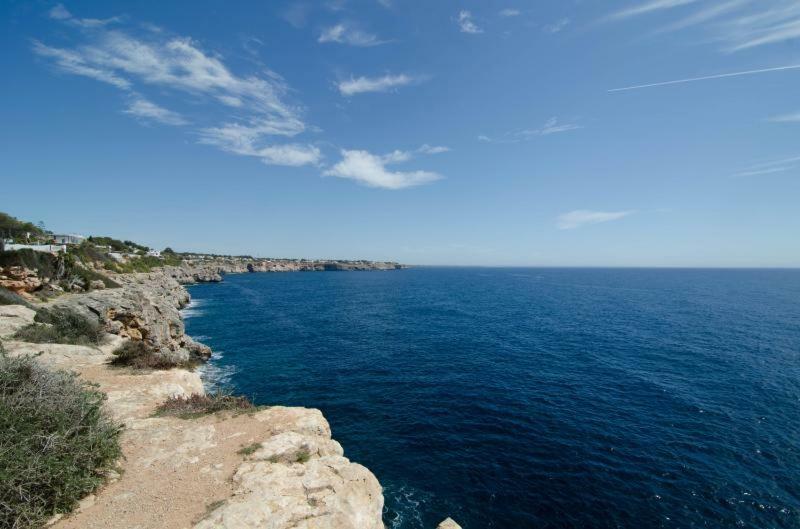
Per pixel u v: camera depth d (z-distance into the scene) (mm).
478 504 17500
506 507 17297
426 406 28188
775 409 27078
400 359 41062
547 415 26562
